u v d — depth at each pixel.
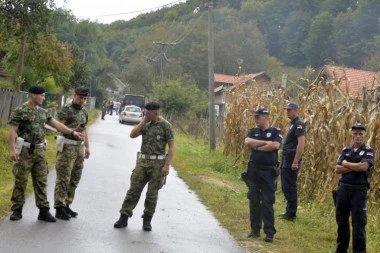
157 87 48.31
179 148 23.77
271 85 19.14
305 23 64.75
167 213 10.05
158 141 8.46
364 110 11.75
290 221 10.23
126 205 8.55
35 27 19.52
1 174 12.80
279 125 15.64
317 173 12.26
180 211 10.35
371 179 11.02
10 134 7.93
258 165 8.62
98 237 7.79
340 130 11.40
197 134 32.97
